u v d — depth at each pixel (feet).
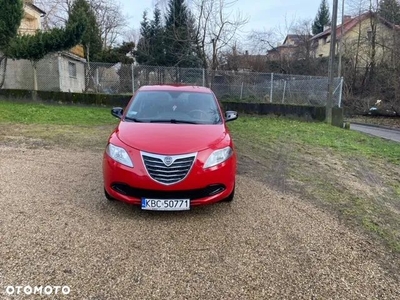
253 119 42.78
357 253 10.28
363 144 30.60
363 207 14.19
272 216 12.68
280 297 8.07
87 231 10.78
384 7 88.94
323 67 92.07
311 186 16.74
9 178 15.75
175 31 73.36
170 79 47.91
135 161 11.51
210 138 12.57
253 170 19.24
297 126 39.09
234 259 9.58
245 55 87.51
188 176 11.43
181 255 9.65
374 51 86.33
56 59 54.70
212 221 11.96
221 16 63.72
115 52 88.28
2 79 49.65
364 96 83.92
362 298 8.18
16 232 10.49
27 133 27.63
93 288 8.04
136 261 9.24
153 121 14.28
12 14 43.42
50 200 13.23
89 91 51.16
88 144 24.34
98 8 104.78
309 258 9.85
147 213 12.37
